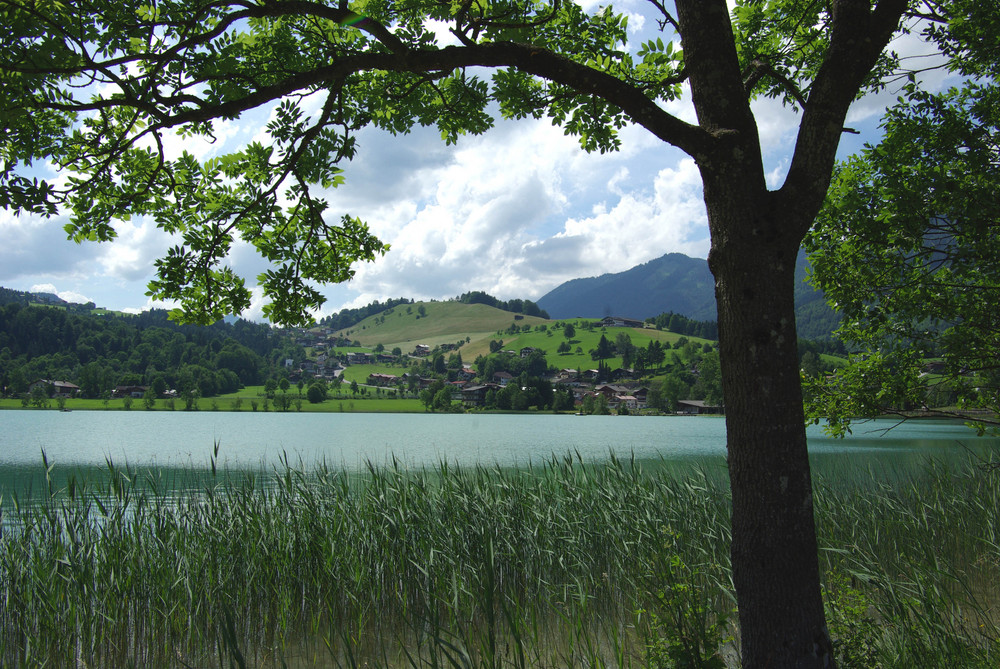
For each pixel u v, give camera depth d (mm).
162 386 133750
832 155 3240
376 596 7938
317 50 4609
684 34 3449
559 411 127188
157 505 8711
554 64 3549
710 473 16000
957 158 5941
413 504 8992
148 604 7414
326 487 9977
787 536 3041
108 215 5133
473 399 144375
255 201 4996
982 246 5719
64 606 7246
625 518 8969
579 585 7113
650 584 6781
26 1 3543
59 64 3703
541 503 9547
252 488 9312
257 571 7812
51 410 112062
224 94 4586
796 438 3113
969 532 9539
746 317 3168
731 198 3234
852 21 3201
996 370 6594
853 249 6656
